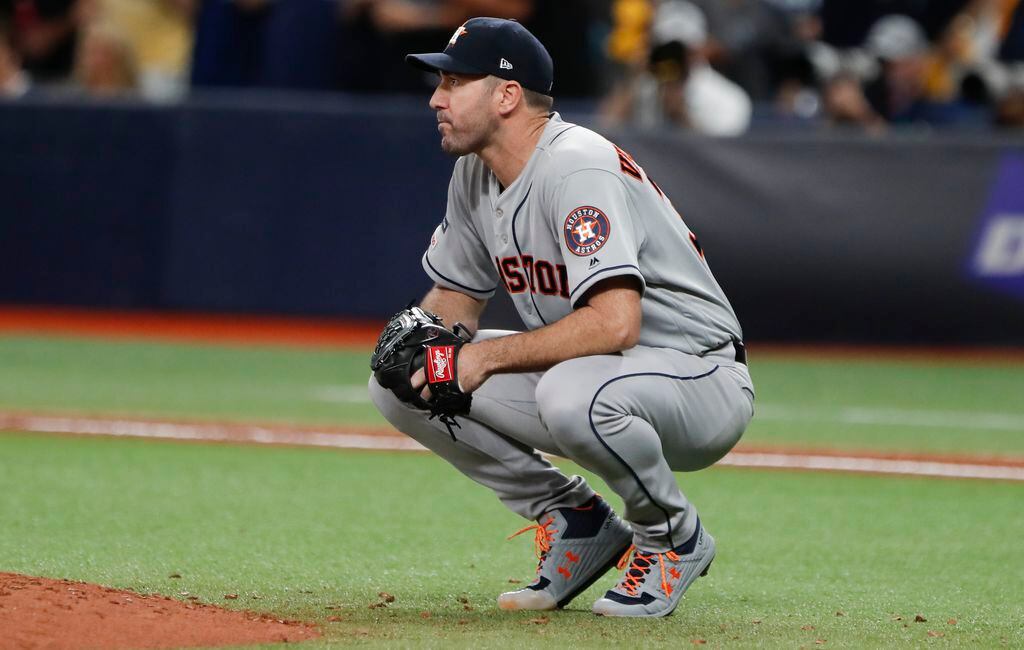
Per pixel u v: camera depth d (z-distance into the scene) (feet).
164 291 123.54
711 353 41.47
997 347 119.14
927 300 118.73
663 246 40.42
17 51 147.74
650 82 126.72
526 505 42.96
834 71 138.62
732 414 41.01
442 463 70.38
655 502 39.63
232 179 122.21
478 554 49.70
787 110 141.59
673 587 40.42
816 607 42.27
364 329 122.52
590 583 42.45
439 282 44.55
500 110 39.75
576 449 38.86
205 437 76.23
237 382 98.84
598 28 151.64
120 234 123.44
